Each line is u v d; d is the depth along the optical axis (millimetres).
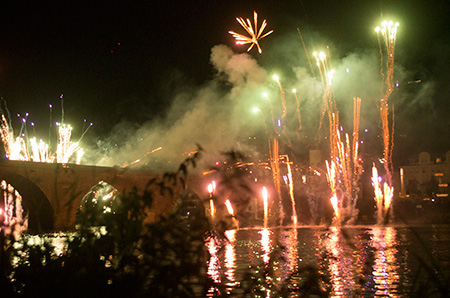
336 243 34906
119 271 6355
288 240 39562
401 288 17719
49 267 6453
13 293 6336
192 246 6574
